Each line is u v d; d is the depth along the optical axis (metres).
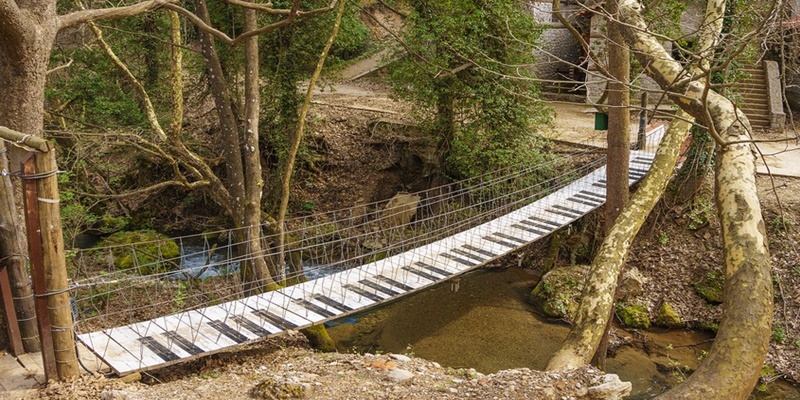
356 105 22.42
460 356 11.85
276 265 14.46
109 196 13.91
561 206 14.33
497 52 16.44
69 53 16.00
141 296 12.32
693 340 12.65
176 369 8.45
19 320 7.53
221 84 13.63
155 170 19.16
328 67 18.20
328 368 8.08
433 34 15.86
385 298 9.95
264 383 6.84
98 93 15.54
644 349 12.31
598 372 6.47
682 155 15.15
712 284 13.61
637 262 14.63
